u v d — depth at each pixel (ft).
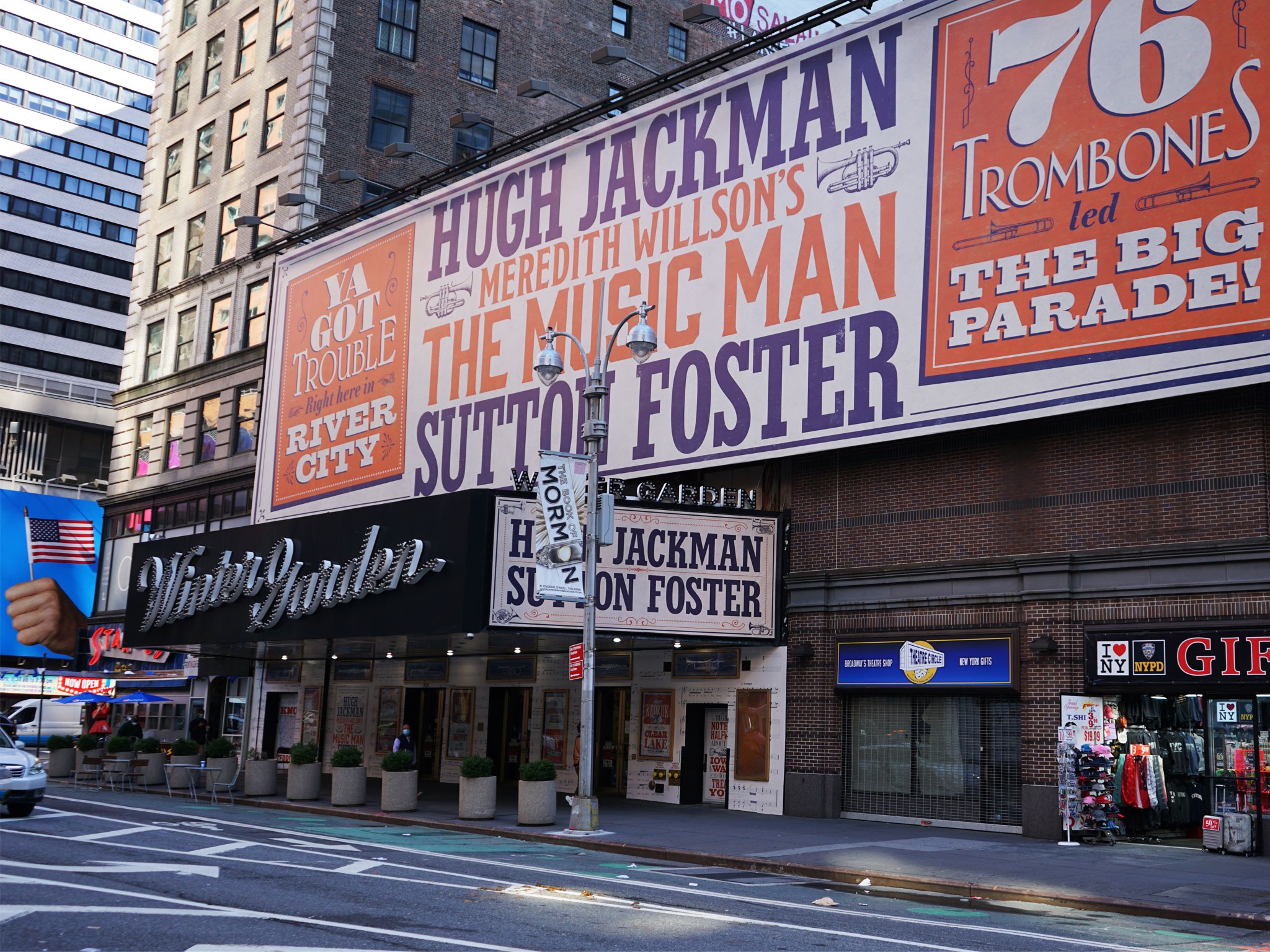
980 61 81.61
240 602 111.24
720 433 92.84
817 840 70.13
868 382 83.97
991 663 77.77
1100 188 74.08
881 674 83.97
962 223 80.59
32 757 72.95
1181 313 69.36
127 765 110.01
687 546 89.20
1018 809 76.59
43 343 296.92
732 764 92.12
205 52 174.40
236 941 32.63
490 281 116.47
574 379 105.91
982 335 78.28
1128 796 71.46
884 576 84.79
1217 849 65.57
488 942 34.04
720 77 98.99
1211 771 69.77
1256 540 66.69
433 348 121.29
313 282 140.77
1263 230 66.85
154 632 123.24
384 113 154.81
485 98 163.02
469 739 118.01
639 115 105.40
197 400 160.86
